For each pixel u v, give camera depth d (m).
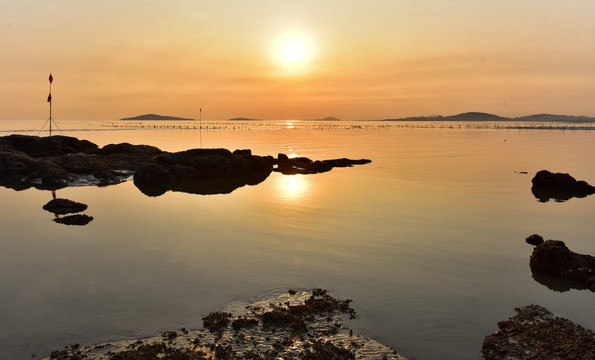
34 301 12.43
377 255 16.11
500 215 22.36
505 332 10.57
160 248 16.98
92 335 10.65
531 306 12.05
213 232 19.19
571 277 13.91
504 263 15.43
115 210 23.84
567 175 30.02
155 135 109.81
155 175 33.56
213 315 11.43
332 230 19.44
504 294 12.94
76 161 36.44
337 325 11.02
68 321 11.30
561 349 9.66
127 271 14.61
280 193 29.20
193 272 14.48
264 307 11.98
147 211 23.56
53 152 44.91
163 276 14.16
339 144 80.31
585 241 18.02
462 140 92.12
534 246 17.27
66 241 17.95
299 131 155.50
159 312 11.77
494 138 99.19
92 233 19.12
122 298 12.58
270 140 92.19
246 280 13.80
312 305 11.91
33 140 44.94
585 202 25.77
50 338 10.53
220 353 9.72
